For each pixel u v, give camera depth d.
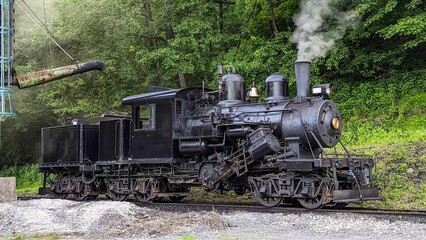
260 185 12.59
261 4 23.05
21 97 26.45
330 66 19.80
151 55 21.41
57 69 16.25
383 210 11.56
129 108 25.16
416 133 16.92
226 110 13.34
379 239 7.95
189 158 14.33
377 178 14.26
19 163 32.19
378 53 20.50
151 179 14.95
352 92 20.67
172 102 14.30
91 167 16.72
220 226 9.58
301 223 9.70
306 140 12.00
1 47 14.41
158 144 14.63
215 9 21.78
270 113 12.59
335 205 12.30
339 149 17.48
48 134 18.75
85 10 23.66
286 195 12.00
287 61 20.75
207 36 21.59
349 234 8.55
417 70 19.69
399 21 18.12
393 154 15.30
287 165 11.87
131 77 23.28
